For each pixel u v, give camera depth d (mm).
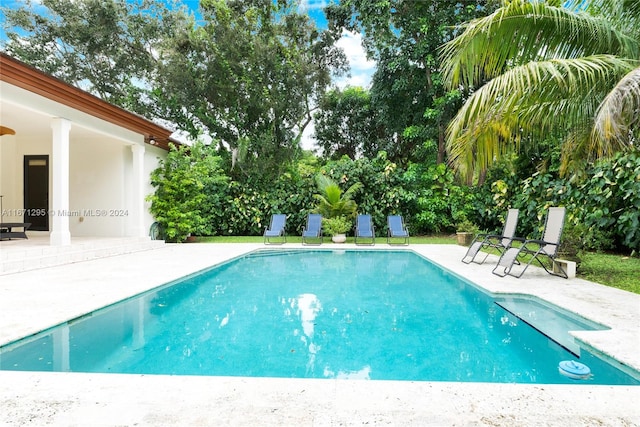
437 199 11633
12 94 5797
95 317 3490
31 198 9375
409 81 13016
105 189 9523
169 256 7516
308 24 14656
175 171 10359
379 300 4324
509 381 2238
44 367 2363
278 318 3617
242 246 9555
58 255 6211
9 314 3229
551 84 4309
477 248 6684
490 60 4699
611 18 4469
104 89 16297
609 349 2453
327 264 7141
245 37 13242
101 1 14406
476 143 4910
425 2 11875
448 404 1783
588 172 7273
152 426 1552
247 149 12977
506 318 3600
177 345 2873
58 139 6746
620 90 3365
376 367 2473
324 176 11922
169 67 13203
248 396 1851
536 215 8766
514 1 4219
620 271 5672
